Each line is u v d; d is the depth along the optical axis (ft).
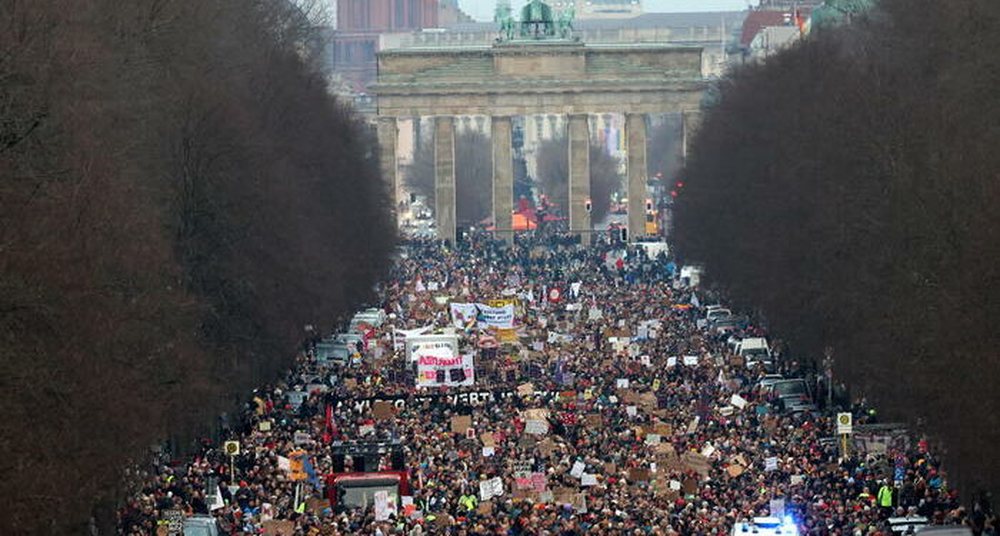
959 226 562.25
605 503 556.92
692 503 558.15
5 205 467.11
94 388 466.70
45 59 526.16
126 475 503.20
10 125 489.67
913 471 570.46
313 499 566.36
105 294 499.51
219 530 542.57
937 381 522.47
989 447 495.82
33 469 430.61
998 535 500.33
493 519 542.57
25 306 458.09
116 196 538.47
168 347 560.20
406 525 536.42
